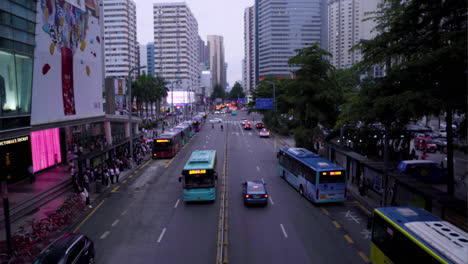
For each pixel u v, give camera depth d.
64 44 32.06
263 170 35.28
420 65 17.92
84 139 40.41
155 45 174.12
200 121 90.12
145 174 34.03
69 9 33.00
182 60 173.75
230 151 48.50
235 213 21.53
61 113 31.50
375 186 24.22
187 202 24.11
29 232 17.83
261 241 16.98
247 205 23.02
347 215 21.06
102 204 23.98
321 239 17.22
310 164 24.27
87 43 37.22
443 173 27.78
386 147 20.69
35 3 27.00
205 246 16.52
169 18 172.62
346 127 36.00
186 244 16.78
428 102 16.83
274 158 42.59
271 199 24.70
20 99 25.06
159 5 172.38
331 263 14.55
